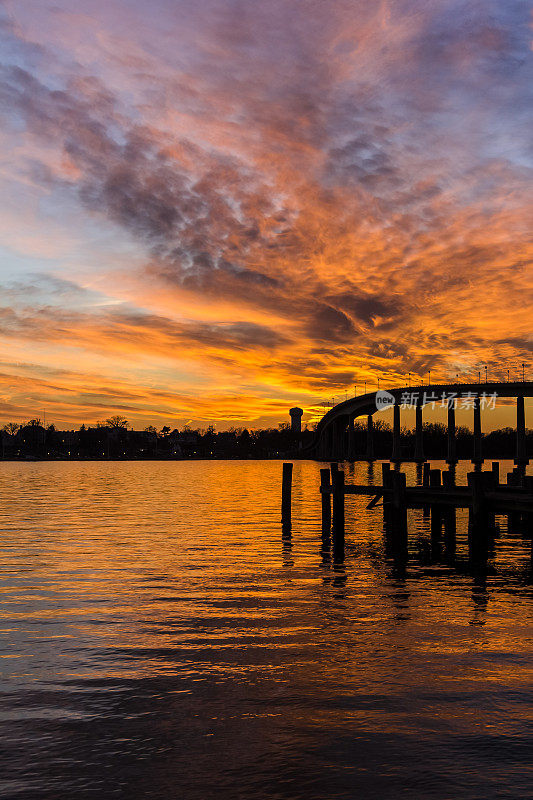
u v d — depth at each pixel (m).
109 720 10.06
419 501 27.86
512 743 9.30
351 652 13.44
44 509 48.31
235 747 9.18
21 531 33.75
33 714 10.28
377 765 8.69
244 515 43.19
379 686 11.51
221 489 78.44
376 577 21.72
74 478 118.12
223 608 17.12
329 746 9.22
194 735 9.55
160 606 17.31
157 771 8.52
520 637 14.55
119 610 16.88
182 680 11.80
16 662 12.79
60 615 16.36
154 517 41.78
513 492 24.73
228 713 10.34
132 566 23.23
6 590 19.27
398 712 10.38
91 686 11.50
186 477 123.94
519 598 18.61
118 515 43.25
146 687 11.45
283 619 16.02
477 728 9.79
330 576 21.80
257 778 8.35
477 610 17.12
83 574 21.73
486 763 8.73
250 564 23.86
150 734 9.58
